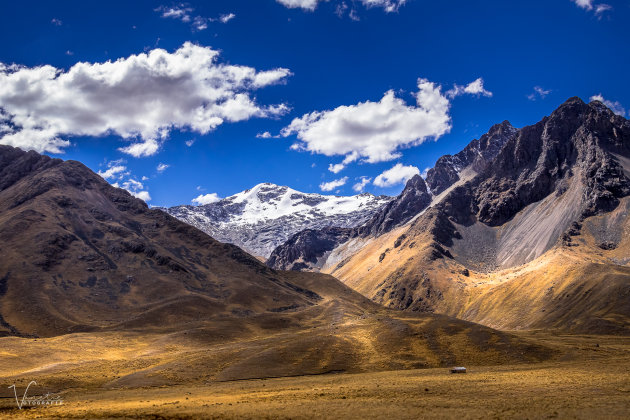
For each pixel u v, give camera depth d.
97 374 135.12
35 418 80.25
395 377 115.81
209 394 103.25
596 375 104.25
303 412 76.06
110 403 95.94
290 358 138.38
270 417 73.44
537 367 124.75
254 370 130.38
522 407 74.81
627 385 90.19
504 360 136.12
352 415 73.38
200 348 187.25
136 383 121.69
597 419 66.19
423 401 82.06
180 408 83.94
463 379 105.94
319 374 129.12
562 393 84.81
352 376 121.50
